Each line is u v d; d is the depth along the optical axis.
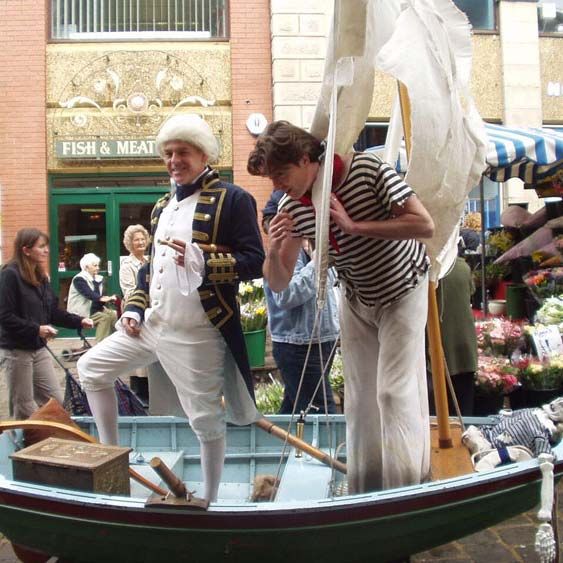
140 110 11.41
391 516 3.08
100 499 3.06
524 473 3.27
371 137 11.30
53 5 11.50
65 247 11.59
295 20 11.26
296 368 4.94
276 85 11.28
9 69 11.32
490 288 9.21
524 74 12.02
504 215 9.39
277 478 3.97
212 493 3.65
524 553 3.91
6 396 7.49
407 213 3.00
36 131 11.34
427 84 3.25
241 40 11.53
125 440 4.61
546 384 6.21
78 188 11.58
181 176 3.54
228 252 3.52
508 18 11.98
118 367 3.73
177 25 11.61
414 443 3.46
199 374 3.55
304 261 4.87
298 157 3.06
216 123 11.53
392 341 3.44
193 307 3.51
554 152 6.63
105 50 11.41
